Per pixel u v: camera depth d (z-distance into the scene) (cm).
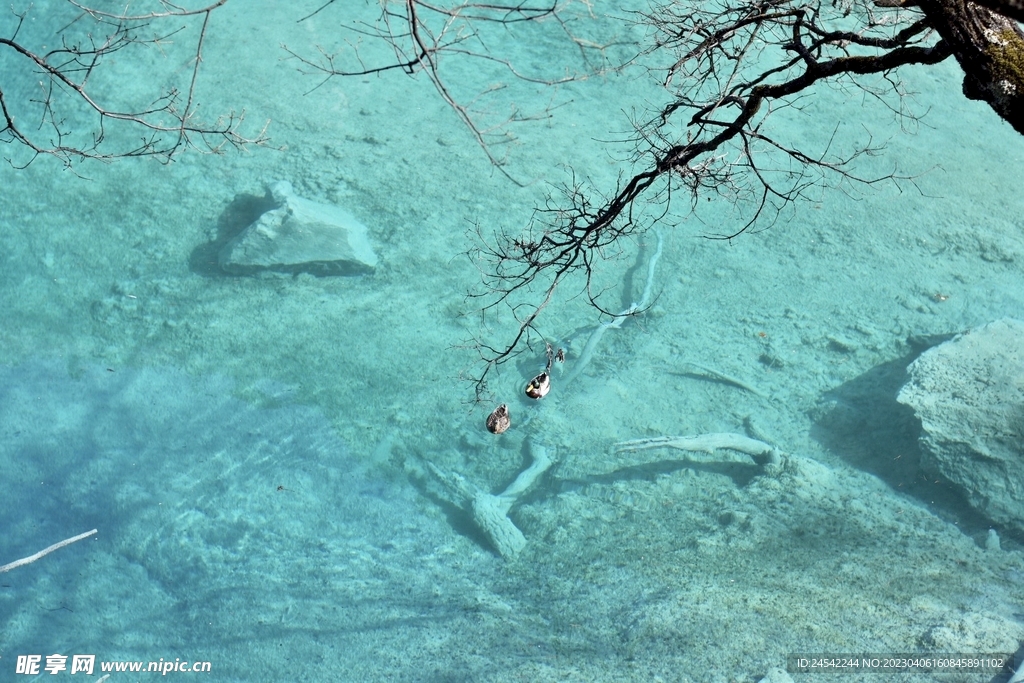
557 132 1953
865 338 1535
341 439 1398
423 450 1384
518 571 1208
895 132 2014
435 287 1636
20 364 1485
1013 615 1079
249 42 2136
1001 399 1277
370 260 1656
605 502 1283
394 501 1316
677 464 1344
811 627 1077
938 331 1530
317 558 1241
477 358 1518
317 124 1966
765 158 1898
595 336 1506
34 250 1672
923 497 1263
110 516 1289
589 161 1888
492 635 1125
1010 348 1360
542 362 1501
